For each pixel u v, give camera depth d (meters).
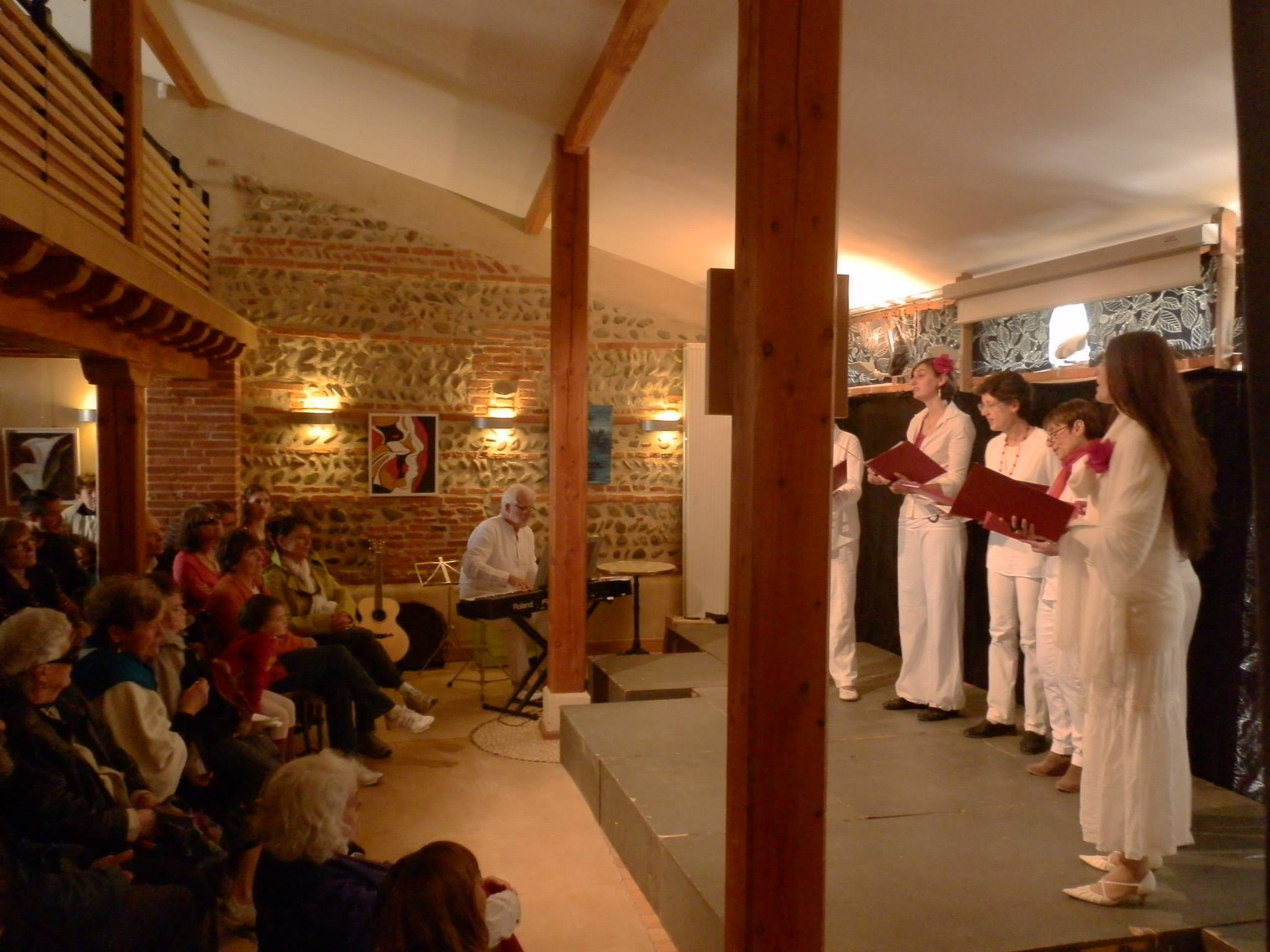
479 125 5.66
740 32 2.15
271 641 3.93
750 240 2.08
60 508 5.03
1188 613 2.90
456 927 1.65
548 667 5.61
